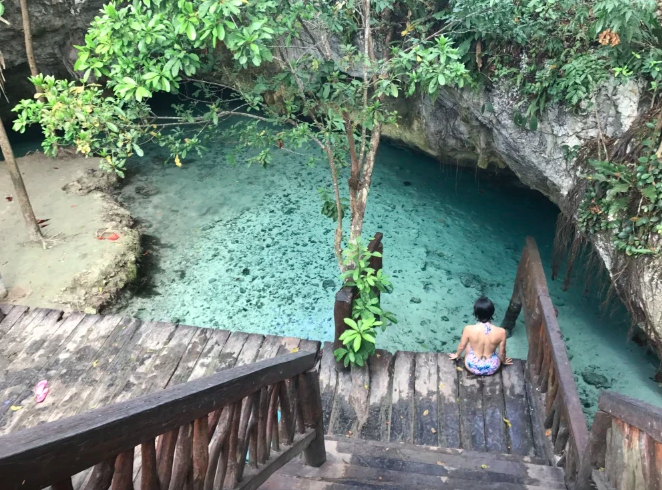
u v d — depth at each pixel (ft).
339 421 16.52
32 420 16.30
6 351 18.93
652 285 18.57
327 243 31.17
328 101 18.81
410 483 12.41
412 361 18.38
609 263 20.68
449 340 25.13
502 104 24.62
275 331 25.71
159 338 19.70
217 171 37.47
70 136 16.58
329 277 28.84
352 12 20.16
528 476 13.01
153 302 27.43
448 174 36.86
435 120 31.94
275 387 9.98
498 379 17.52
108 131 17.39
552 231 32.14
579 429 11.46
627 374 22.97
